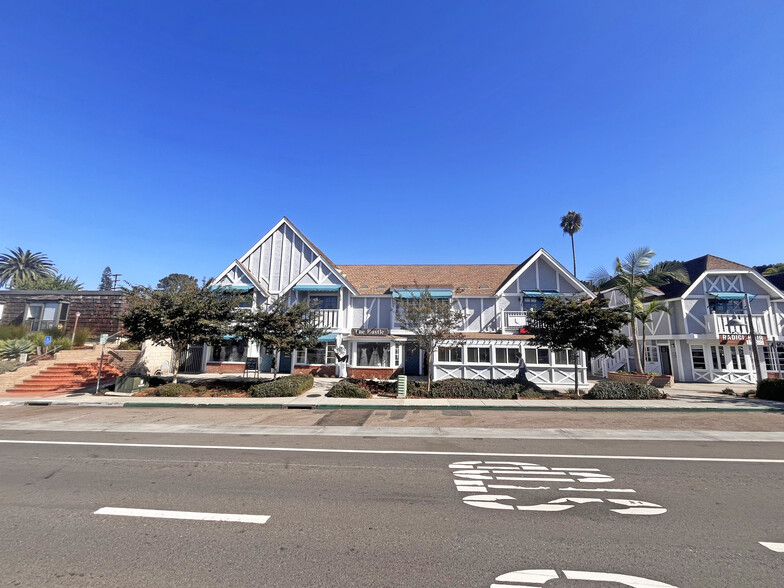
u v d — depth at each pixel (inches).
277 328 734.5
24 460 299.0
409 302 799.1
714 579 140.0
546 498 219.8
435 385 711.1
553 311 681.6
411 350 1029.2
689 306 1019.9
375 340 967.6
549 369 864.3
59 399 655.1
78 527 182.4
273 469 275.6
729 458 304.8
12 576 141.9
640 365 935.7
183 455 314.2
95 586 136.2
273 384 682.8
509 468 278.2
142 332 701.9
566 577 141.0
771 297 1032.2
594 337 657.0
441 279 1128.8
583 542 168.4
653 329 1099.9
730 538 172.2
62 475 261.3
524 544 166.4
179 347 733.9
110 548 162.6
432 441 367.6
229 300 749.3
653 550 161.5
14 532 177.3
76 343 962.7
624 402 606.5
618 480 251.3
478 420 479.8
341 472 268.7
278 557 155.3
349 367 976.3
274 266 1116.5
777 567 148.3
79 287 2274.9
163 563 150.7
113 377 855.1
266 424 457.1
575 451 327.9
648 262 906.7
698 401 622.5
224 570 145.7
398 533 176.6
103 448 338.3
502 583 137.2
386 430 421.4
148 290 729.6
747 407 559.2
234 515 195.9
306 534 175.5
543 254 1008.9
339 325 1016.2
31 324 1045.2
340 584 136.7
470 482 247.6
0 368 799.1
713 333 968.9
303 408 580.7
